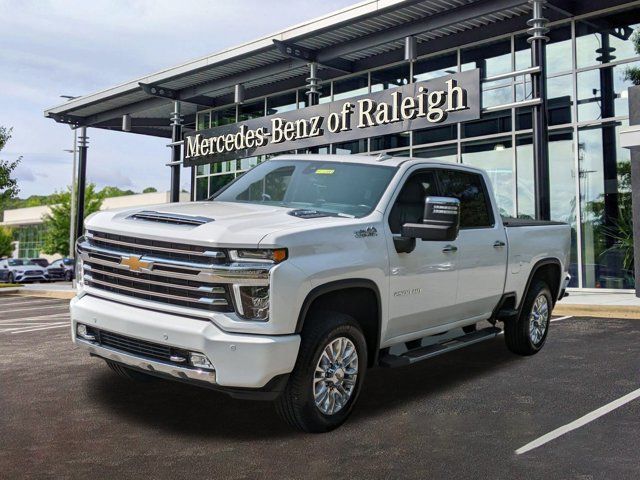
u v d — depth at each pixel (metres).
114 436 4.30
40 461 3.83
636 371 6.19
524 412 4.89
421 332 5.49
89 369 6.45
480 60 16.38
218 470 3.71
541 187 12.45
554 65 15.05
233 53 17.89
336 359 4.49
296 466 3.77
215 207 5.07
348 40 16.42
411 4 13.84
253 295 4.05
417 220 5.36
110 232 4.62
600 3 13.99
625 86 13.95
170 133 28.47
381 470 3.71
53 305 15.11
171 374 4.23
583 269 14.38
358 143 18.59
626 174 13.86
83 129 25.41
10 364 6.77
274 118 18.70
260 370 3.96
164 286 4.32
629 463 3.79
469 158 16.31
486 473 3.66
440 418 4.74
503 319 6.84
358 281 4.55
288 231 4.17
